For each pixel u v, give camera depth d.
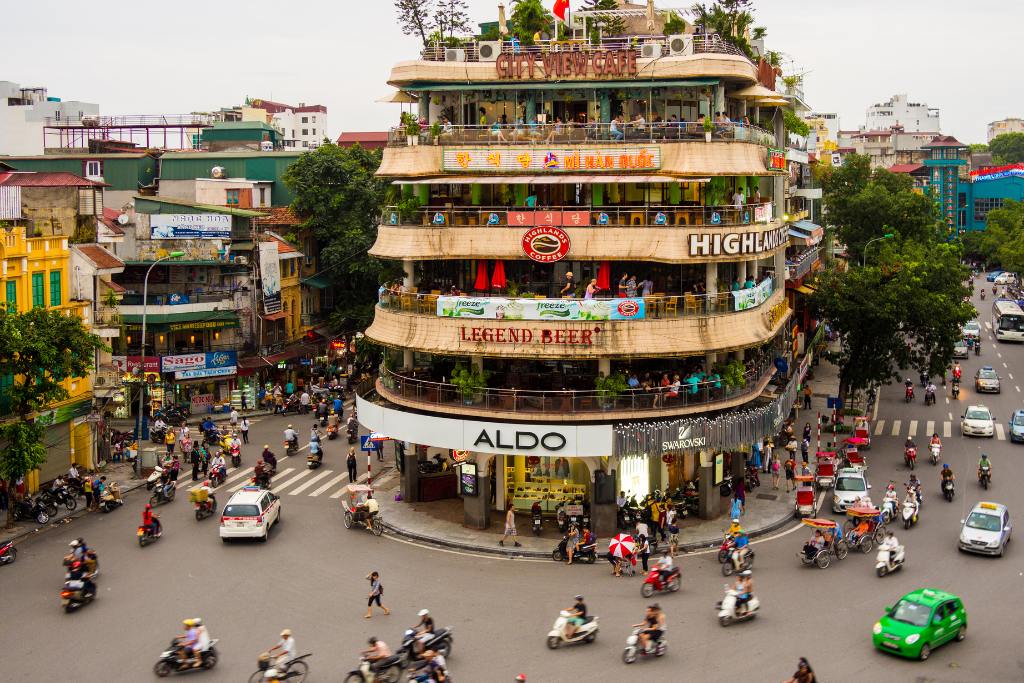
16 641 36.56
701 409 48.56
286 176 87.94
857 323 69.12
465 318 48.25
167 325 72.56
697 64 48.50
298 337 84.88
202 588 41.88
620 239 47.78
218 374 74.50
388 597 40.88
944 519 50.62
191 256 74.25
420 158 50.16
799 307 80.44
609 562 45.28
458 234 49.16
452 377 49.09
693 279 50.44
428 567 44.47
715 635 36.72
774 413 52.78
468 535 48.19
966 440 67.44
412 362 53.84
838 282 70.25
